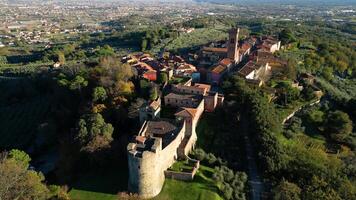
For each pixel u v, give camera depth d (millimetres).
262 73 157125
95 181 92938
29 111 164625
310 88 146500
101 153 98812
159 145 84125
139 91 136000
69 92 146625
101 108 122062
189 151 101312
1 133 150000
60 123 136625
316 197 82938
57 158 120000
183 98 119688
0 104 183875
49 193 89688
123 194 82938
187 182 89062
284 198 83312
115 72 142875
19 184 85750
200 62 178500
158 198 83250
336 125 120625
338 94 152500
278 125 112750
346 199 85875
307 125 126312
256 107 113500
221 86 141125
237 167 99562
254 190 91438
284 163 96688
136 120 116750
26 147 135500
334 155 112500
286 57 183250
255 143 105000
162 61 180125
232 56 166375
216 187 87562
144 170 80875
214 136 110438
